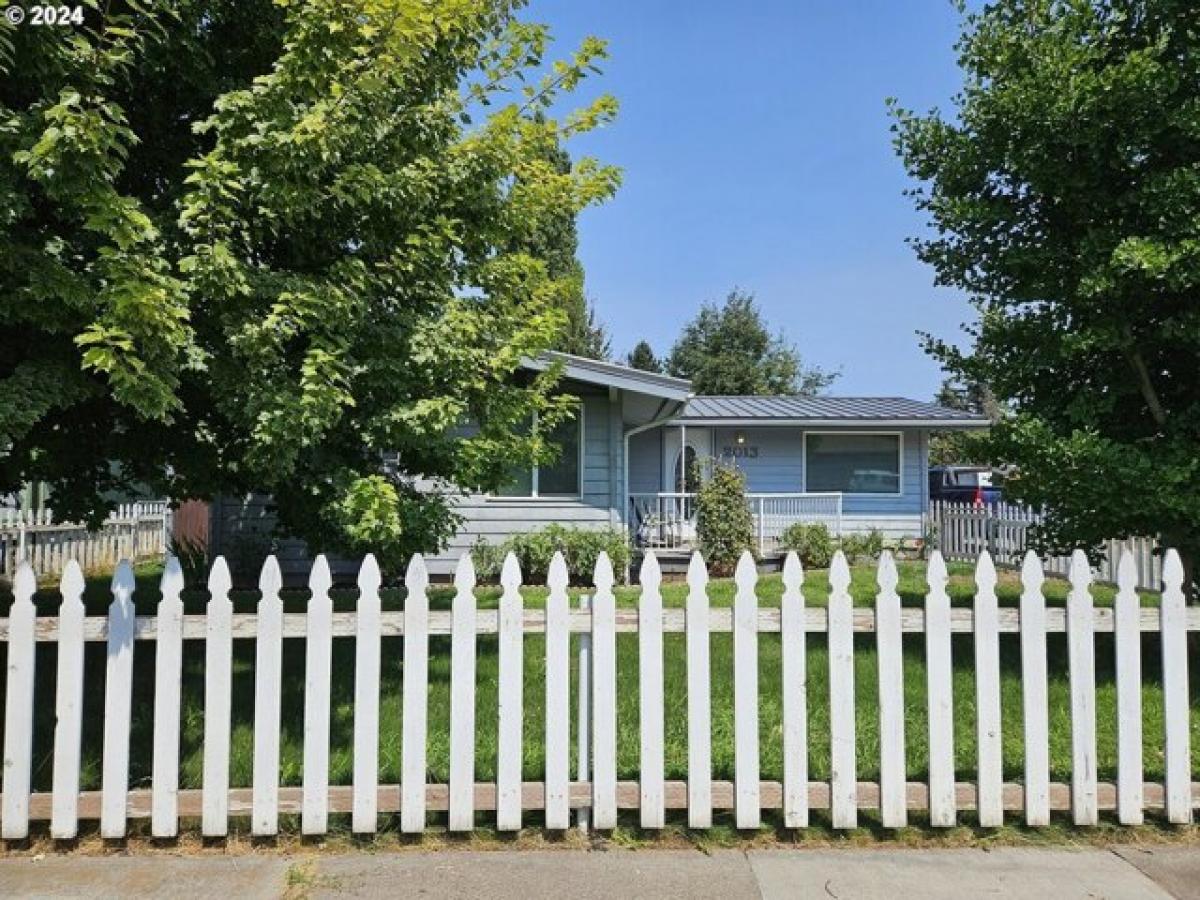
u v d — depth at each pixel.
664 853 3.37
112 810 3.33
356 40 3.88
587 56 4.95
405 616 3.47
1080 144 5.58
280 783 3.90
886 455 17.45
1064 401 6.27
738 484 13.41
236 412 4.10
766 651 6.50
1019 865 3.28
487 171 4.84
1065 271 5.89
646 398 12.68
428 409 4.55
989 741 3.56
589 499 12.66
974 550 15.36
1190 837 3.53
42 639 3.37
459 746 3.46
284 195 3.85
